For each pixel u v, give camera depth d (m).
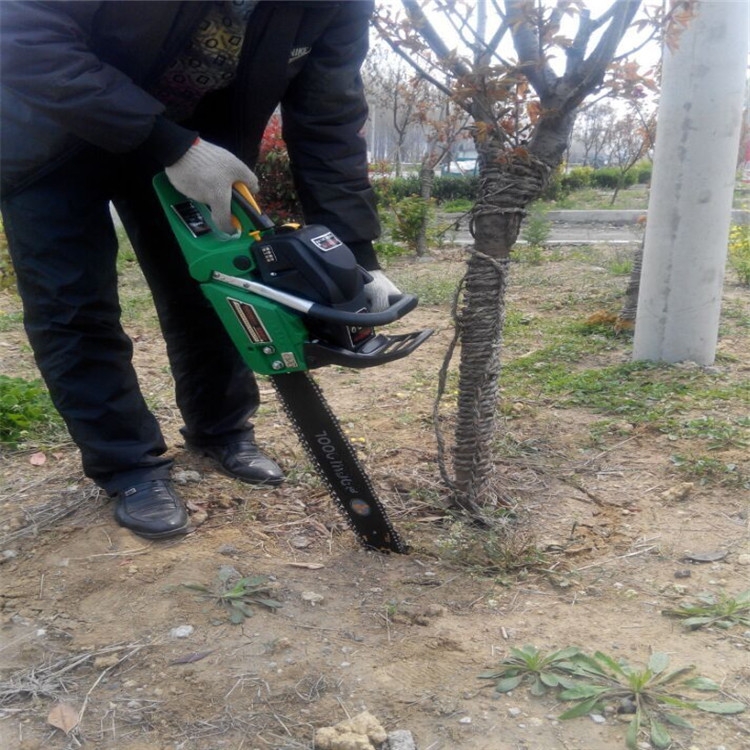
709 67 4.19
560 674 2.07
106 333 2.71
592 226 15.04
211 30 2.37
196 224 2.40
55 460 3.46
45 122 2.34
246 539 2.78
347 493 2.61
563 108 2.49
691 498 3.10
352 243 2.67
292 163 2.67
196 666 2.15
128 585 2.50
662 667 2.06
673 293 4.57
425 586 2.53
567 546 2.77
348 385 4.58
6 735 1.95
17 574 2.60
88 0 2.15
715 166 4.36
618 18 2.31
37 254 2.55
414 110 17.03
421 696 2.02
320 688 2.06
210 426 3.27
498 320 2.77
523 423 3.91
